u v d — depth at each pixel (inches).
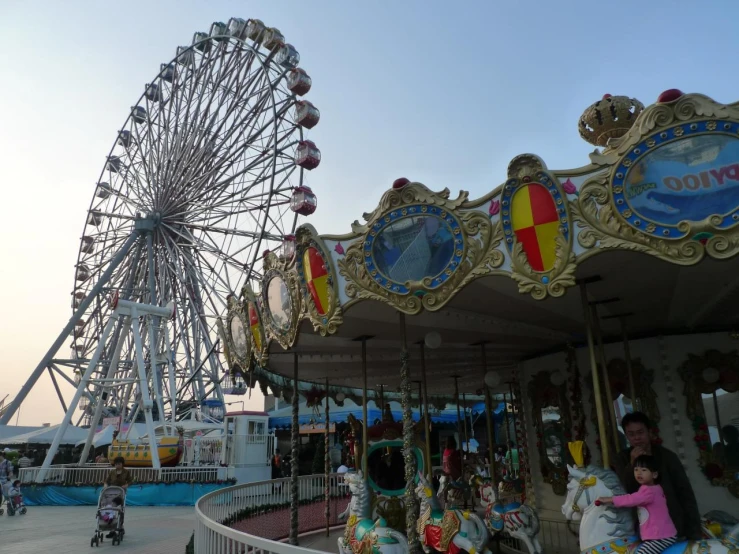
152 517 644.1
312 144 971.9
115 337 1202.6
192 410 1178.6
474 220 232.4
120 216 1277.1
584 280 262.1
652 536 183.9
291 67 1021.2
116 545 459.8
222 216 1087.6
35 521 609.6
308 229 277.7
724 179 191.9
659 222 199.6
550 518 394.6
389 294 255.0
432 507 307.9
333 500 570.9
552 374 404.8
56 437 865.5
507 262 226.4
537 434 420.8
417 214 244.2
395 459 386.6
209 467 828.6
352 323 328.8
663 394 350.6
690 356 349.4
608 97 296.5
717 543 175.3
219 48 1149.1
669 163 198.2
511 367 525.0
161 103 1263.5
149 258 1169.4
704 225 193.0
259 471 861.8
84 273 1348.4
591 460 368.2
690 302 303.9
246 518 437.1
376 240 257.1
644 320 341.7
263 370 485.1
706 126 192.7
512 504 308.7
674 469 193.2
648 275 258.2
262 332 366.6
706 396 341.1
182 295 1165.7
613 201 205.3
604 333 373.1
